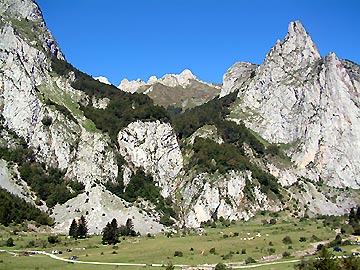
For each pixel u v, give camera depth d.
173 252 167.25
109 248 181.12
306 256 160.38
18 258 155.00
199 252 168.75
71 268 138.62
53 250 177.12
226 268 137.00
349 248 169.12
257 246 181.00
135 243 195.12
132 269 137.12
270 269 136.75
